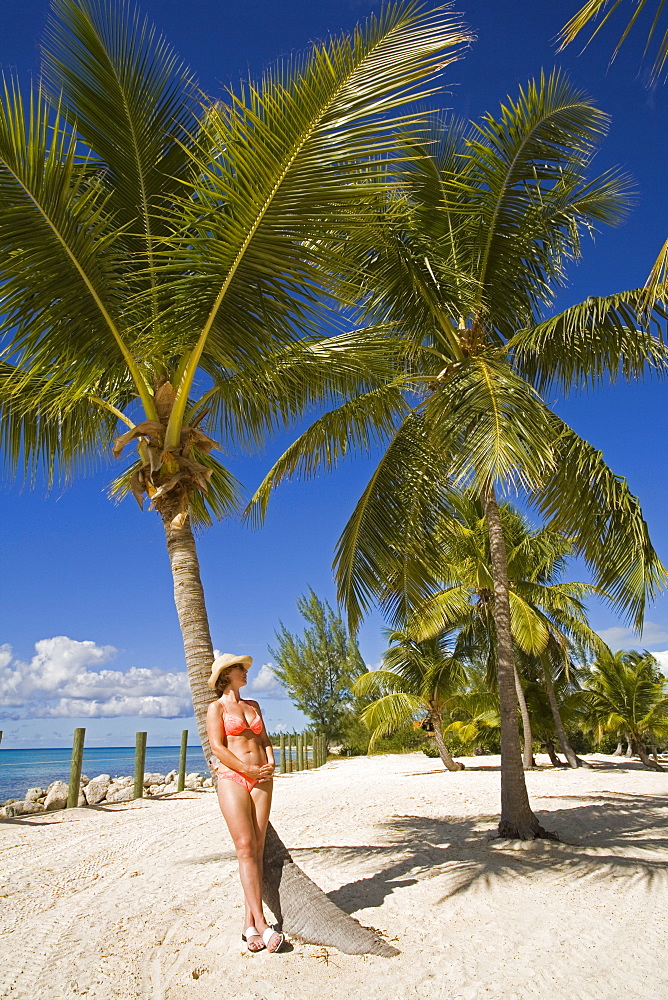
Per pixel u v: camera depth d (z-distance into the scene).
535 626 16.33
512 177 7.85
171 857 6.88
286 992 3.32
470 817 9.02
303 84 4.18
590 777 14.75
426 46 4.18
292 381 6.70
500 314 8.45
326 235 4.79
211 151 4.77
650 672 24.06
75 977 3.64
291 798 11.37
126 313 5.25
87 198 4.71
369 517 8.75
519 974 3.47
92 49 5.42
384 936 4.06
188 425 5.88
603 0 3.67
